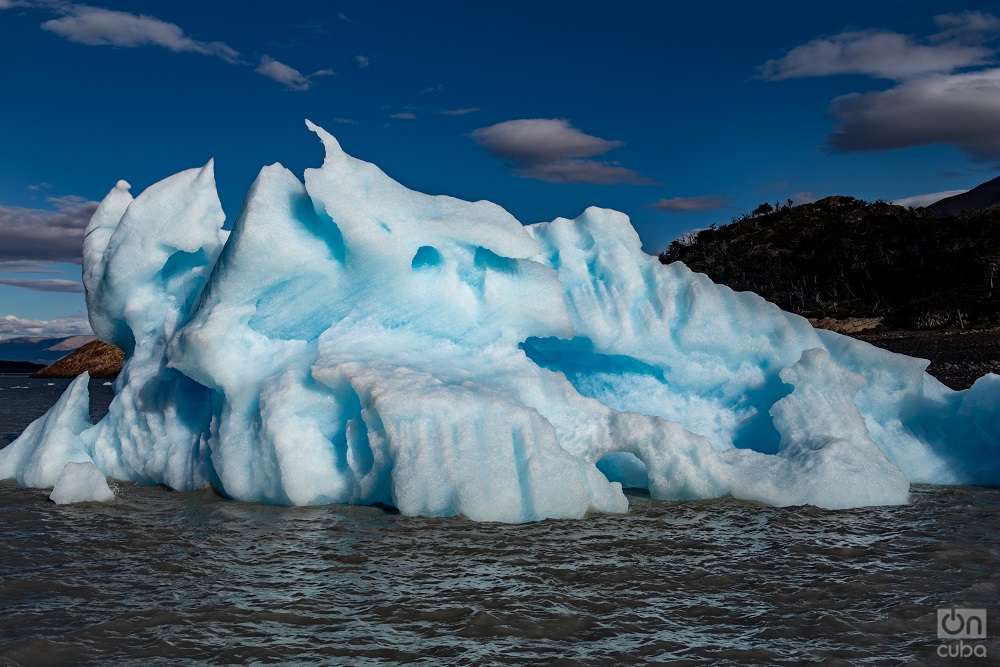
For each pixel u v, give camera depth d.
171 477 10.27
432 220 10.32
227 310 9.73
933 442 11.12
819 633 5.30
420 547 7.29
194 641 5.15
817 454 9.55
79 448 10.83
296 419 9.20
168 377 10.79
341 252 10.26
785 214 126.38
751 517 8.59
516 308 10.37
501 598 5.95
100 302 11.66
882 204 118.94
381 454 8.65
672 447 9.48
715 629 5.37
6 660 4.85
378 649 5.03
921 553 7.18
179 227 10.99
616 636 5.25
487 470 8.30
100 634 5.26
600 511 8.75
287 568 6.70
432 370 9.48
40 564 6.87
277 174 10.46
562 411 9.66
